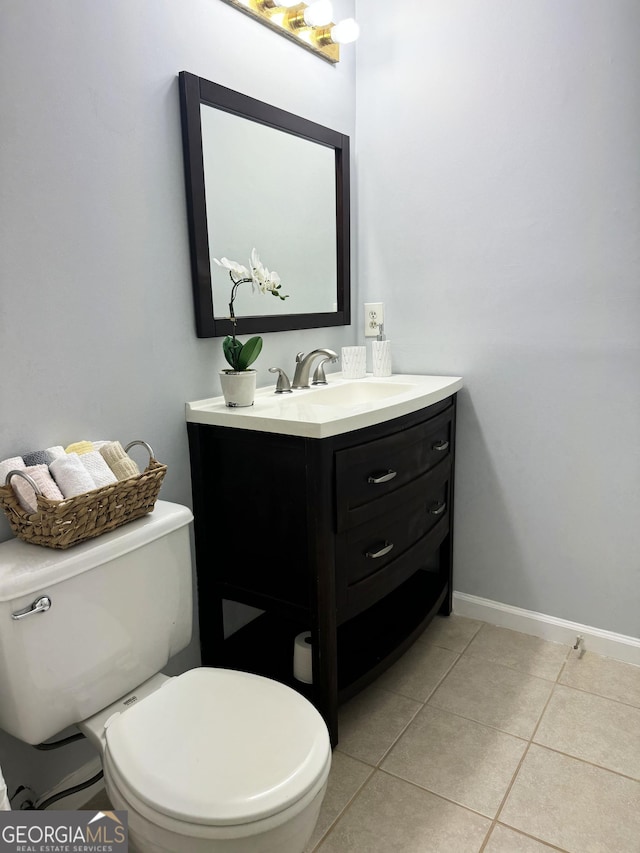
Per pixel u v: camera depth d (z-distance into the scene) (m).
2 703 1.11
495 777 1.47
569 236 1.83
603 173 1.74
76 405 1.37
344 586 1.54
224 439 1.61
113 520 1.22
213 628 1.76
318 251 2.08
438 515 2.01
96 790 1.47
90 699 1.20
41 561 1.11
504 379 2.02
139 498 1.27
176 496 1.65
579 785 1.44
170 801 0.94
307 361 1.93
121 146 1.41
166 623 1.35
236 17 1.68
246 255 1.79
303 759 1.02
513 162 1.88
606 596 1.95
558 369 1.91
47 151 1.25
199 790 0.96
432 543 1.97
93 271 1.37
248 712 1.13
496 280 1.98
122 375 1.47
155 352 1.54
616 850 1.27
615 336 1.80
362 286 2.28
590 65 1.71
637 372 1.79
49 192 1.27
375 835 1.32
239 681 1.23
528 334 1.95
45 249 1.27
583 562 1.97
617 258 1.76
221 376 1.63
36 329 1.27
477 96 1.91
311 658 1.61
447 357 2.13
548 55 1.77
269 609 1.63
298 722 1.11
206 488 1.68
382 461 1.62
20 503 1.17
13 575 1.06
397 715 1.71
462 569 2.22
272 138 1.83
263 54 1.78
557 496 1.98
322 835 1.32
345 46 2.09
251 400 1.65
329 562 1.47
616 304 1.79
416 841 1.30
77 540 1.17
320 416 1.47
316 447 1.41
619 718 1.66
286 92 1.87
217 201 1.67
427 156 2.04
